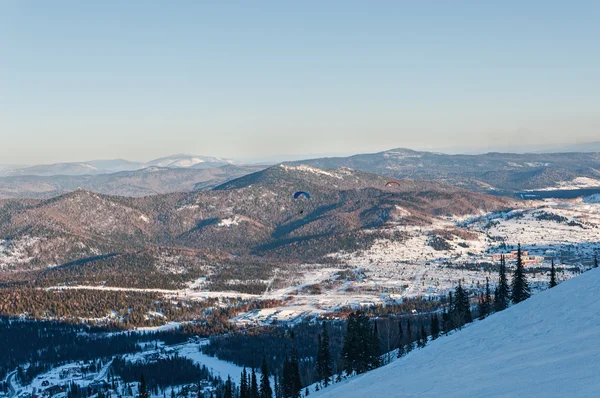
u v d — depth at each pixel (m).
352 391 79.19
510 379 55.69
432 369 75.50
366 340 133.25
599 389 44.50
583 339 64.25
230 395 149.50
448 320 168.75
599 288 84.38
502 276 164.12
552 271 161.75
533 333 76.62
